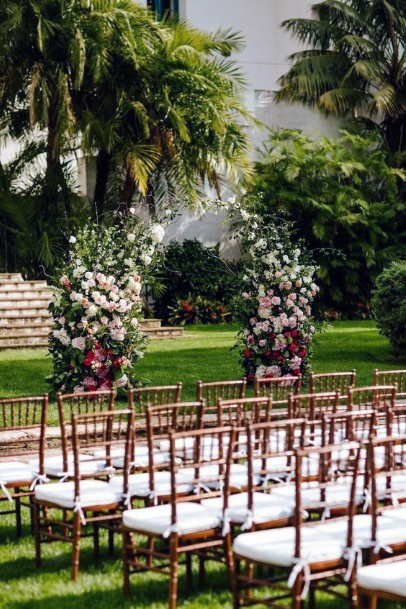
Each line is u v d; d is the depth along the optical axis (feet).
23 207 57.72
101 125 55.26
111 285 33.40
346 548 14.39
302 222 68.08
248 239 36.96
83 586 16.56
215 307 64.34
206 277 64.54
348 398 20.43
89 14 54.44
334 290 68.08
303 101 74.23
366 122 75.82
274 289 36.86
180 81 56.59
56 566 17.81
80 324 33.04
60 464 19.62
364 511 16.83
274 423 16.15
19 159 59.72
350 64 76.64
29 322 51.16
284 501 16.53
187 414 30.25
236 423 18.66
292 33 78.69
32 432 28.12
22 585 16.62
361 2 79.05
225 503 15.89
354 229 68.74
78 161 64.23
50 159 57.36
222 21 82.07
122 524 16.14
